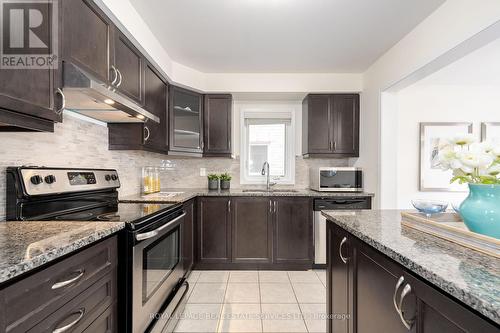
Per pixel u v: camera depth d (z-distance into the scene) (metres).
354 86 3.11
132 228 1.26
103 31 1.53
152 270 1.50
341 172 3.07
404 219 1.30
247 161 3.63
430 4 1.79
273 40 2.33
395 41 2.33
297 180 3.57
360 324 1.18
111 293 1.16
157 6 1.84
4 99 0.90
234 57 2.68
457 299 0.65
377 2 1.79
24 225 1.13
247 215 2.92
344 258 1.34
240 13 1.93
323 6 1.84
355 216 1.49
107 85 1.52
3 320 0.65
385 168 2.63
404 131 3.61
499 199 0.87
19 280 0.70
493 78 3.26
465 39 1.58
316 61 2.78
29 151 1.39
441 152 1.02
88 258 0.99
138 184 2.73
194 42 2.37
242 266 2.93
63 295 0.85
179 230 2.07
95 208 1.72
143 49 2.04
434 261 0.77
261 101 3.59
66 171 1.52
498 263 0.75
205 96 3.15
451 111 3.61
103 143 2.08
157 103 2.43
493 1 1.40
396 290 0.87
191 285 2.54
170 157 3.47
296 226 2.91
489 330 0.56
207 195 2.89
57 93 1.15
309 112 3.16
